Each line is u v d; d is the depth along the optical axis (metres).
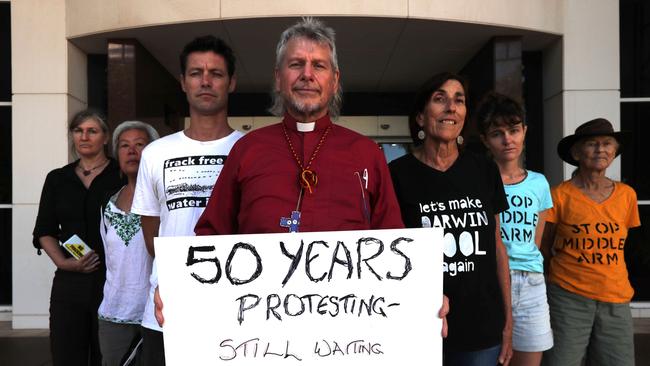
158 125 6.74
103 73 6.40
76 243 3.09
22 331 5.71
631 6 6.12
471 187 2.39
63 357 3.18
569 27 5.80
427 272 1.84
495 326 2.33
